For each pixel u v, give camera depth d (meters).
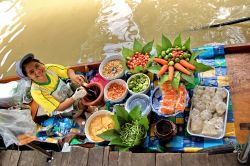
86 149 3.50
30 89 4.64
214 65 4.50
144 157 3.26
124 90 4.62
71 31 7.00
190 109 4.06
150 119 4.23
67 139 4.47
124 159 3.31
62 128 4.70
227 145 3.29
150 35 6.30
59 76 4.66
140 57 4.57
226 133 3.81
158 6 6.73
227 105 3.91
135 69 4.45
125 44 6.34
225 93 4.04
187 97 4.04
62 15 7.45
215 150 3.32
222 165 2.98
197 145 3.83
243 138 3.73
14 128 3.51
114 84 4.71
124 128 3.97
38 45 7.00
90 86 4.80
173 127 3.88
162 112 4.04
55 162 3.48
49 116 4.85
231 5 6.20
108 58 4.99
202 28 6.01
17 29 7.49
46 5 7.78
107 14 7.03
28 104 4.87
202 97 4.10
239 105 4.02
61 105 4.34
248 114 3.91
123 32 6.55
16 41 7.23
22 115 3.70
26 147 4.29
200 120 3.89
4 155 3.73
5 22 7.78
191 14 6.32
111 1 7.26
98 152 3.43
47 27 7.27
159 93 4.32
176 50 4.09
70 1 7.66
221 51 4.53
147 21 6.54
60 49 6.77
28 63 4.03
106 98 4.62
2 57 7.00
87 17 7.14
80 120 4.69
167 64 4.02
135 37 6.37
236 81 4.25
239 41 5.66
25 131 3.54
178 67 3.92
